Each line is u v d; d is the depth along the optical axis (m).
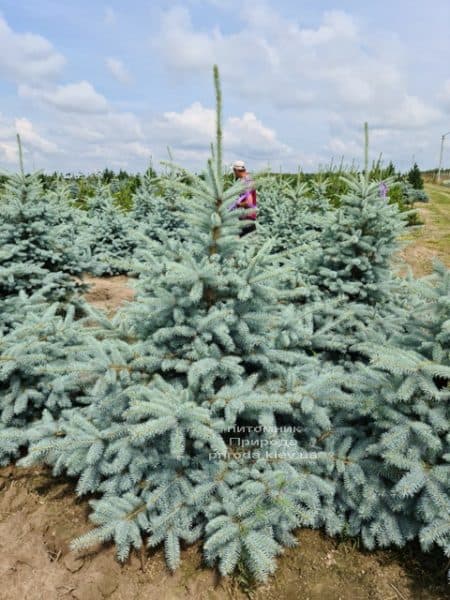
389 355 2.56
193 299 2.73
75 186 17.06
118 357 2.87
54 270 5.79
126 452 2.77
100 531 2.55
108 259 3.22
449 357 2.59
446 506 2.35
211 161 2.87
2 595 2.51
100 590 2.54
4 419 3.41
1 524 2.97
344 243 4.38
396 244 4.57
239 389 2.81
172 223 8.80
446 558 2.66
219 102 2.70
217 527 2.58
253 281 2.91
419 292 2.77
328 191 14.41
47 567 2.67
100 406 3.07
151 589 2.55
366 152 4.41
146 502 2.77
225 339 2.84
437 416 2.50
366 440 2.91
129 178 22.06
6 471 3.42
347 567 2.68
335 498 2.91
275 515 2.63
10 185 5.62
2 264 5.27
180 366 2.84
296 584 2.59
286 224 7.55
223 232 3.15
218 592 2.53
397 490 2.36
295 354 3.14
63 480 3.34
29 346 3.41
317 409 2.88
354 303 4.26
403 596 2.50
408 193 20.62
